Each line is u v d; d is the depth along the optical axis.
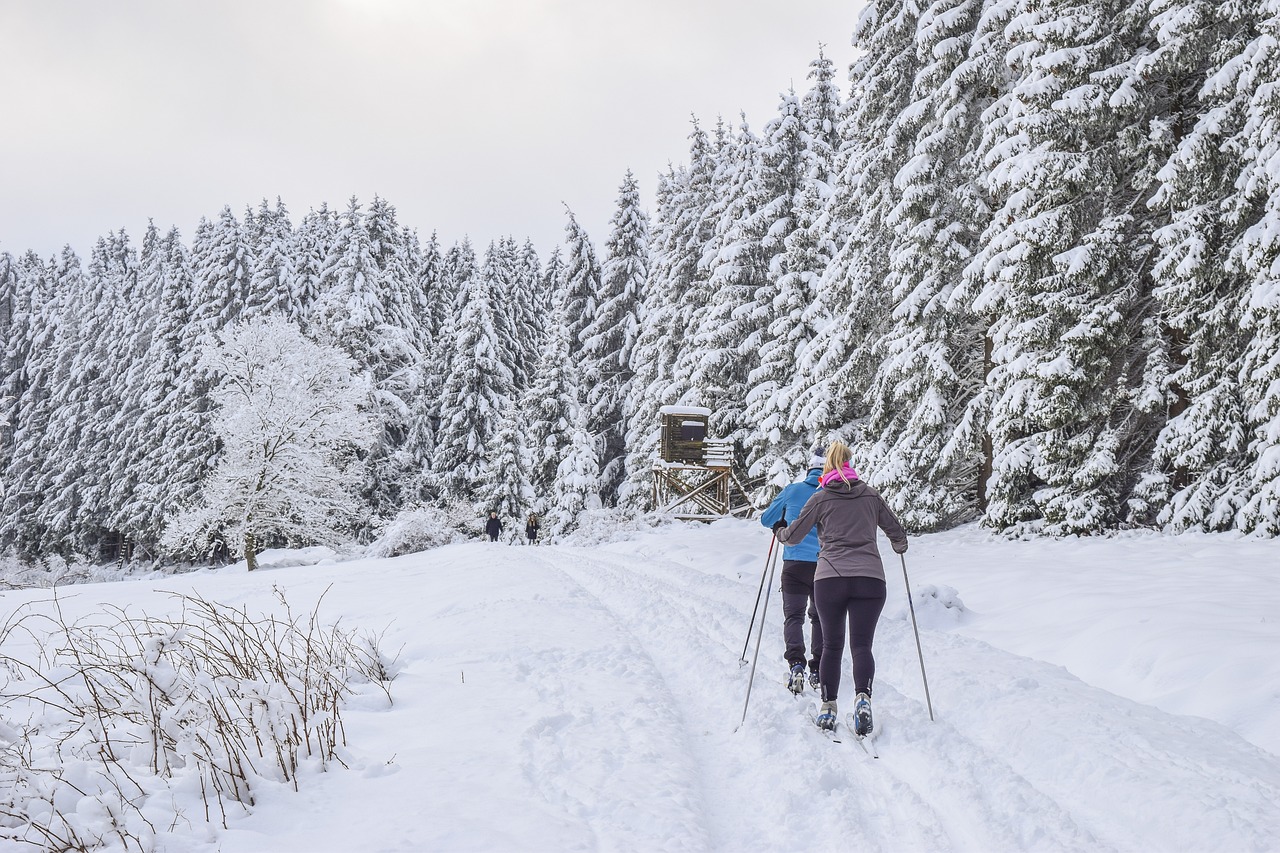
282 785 3.56
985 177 14.86
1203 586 7.59
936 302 16.11
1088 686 5.18
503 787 3.60
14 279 68.06
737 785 3.94
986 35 15.50
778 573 11.42
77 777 3.40
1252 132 11.05
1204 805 3.30
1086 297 13.20
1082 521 13.01
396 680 5.64
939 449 16.25
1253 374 10.91
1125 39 13.47
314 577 13.29
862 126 19.22
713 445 24.28
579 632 7.15
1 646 7.52
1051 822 3.35
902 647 6.46
